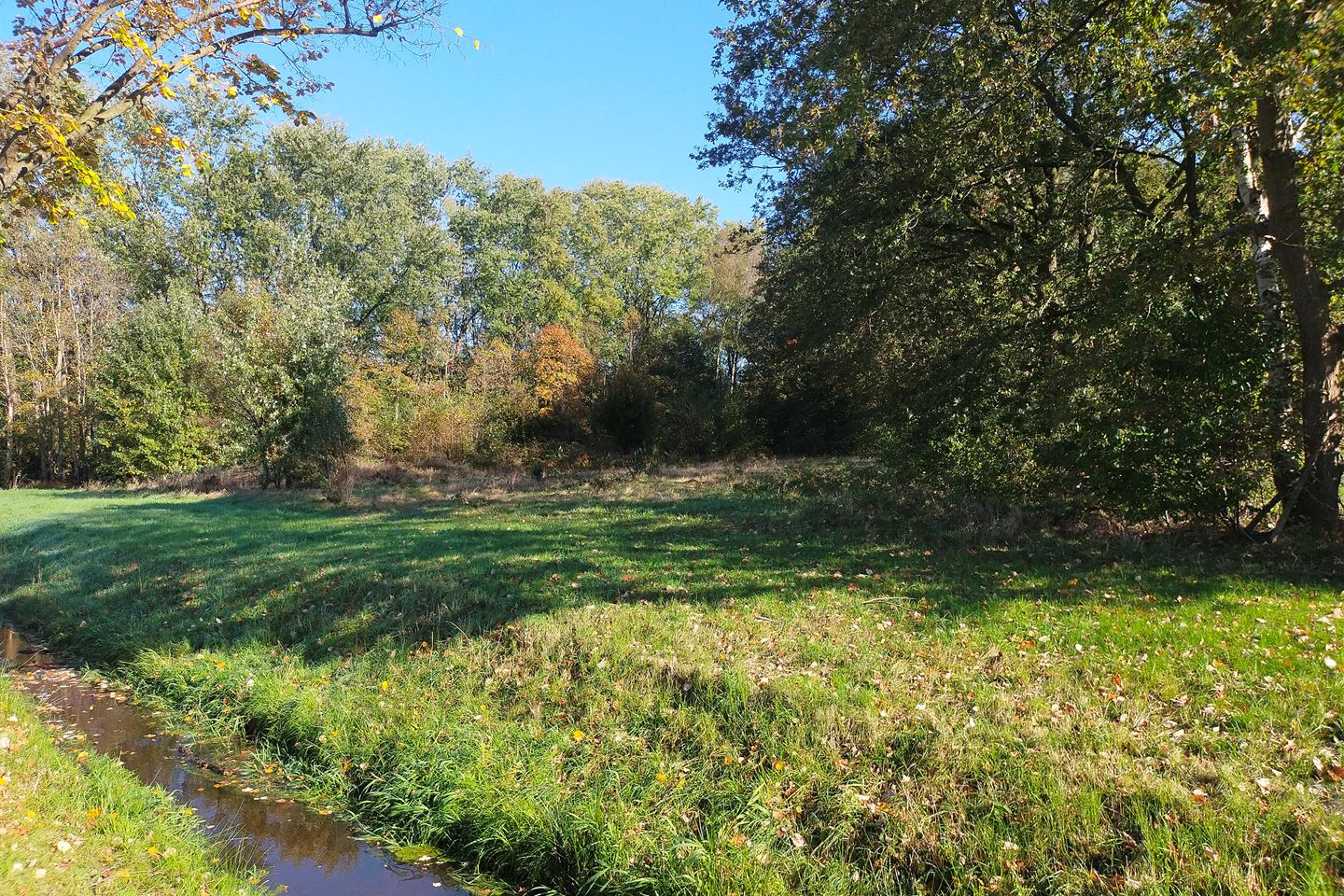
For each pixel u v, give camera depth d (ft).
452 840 19.35
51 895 13.04
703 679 21.65
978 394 46.91
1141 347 34.88
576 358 126.52
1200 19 33.01
